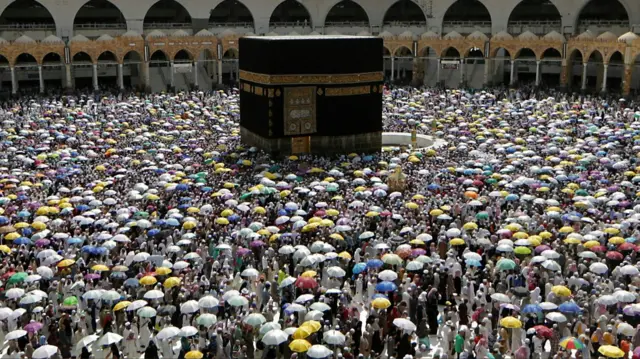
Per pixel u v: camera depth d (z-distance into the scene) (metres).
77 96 61.88
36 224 26.28
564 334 18.80
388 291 20.09
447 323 19.00
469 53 77.62
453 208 28.97
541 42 66.94
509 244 23.50
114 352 18.16
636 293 20.06
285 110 42.12
